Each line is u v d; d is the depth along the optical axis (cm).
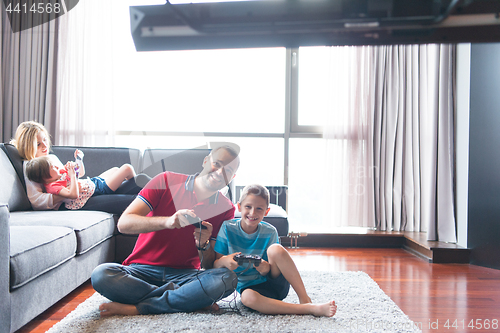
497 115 229
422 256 257
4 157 203
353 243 299
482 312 149
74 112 322
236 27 53
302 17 51
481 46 243
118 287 126
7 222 109
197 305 129
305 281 185
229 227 140
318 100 329
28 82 320
